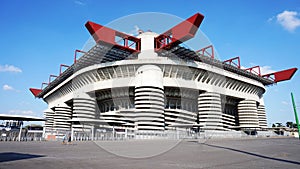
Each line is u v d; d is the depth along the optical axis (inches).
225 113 2962.6
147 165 319.0
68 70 2477.9
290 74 3432.6
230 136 2416.3
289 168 306.2
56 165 304.8
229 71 2871.6
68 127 2827.3
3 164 307.6
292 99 933.8
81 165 308.2
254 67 3540.8
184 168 294.5
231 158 434.0
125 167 295.7
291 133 3417.8
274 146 868.6
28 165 301.0
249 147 805.9
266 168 304.8
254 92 3294.8
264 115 3602.4
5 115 1215.6
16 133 1223.5
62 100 2910.9
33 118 1321.4
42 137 1320.1
